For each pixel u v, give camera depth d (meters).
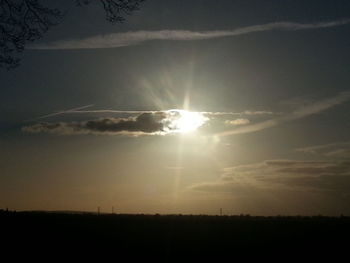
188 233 42.09
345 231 44.06
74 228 42.78
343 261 26.47
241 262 25.98
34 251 28.11
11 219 47.00
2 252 27.48
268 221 54.00
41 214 53.88
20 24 14.55
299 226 48.53
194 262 25.62
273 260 26.67
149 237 37.94
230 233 42.41
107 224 47.66
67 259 25.52
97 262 24.84
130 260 25.75
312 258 27.38
